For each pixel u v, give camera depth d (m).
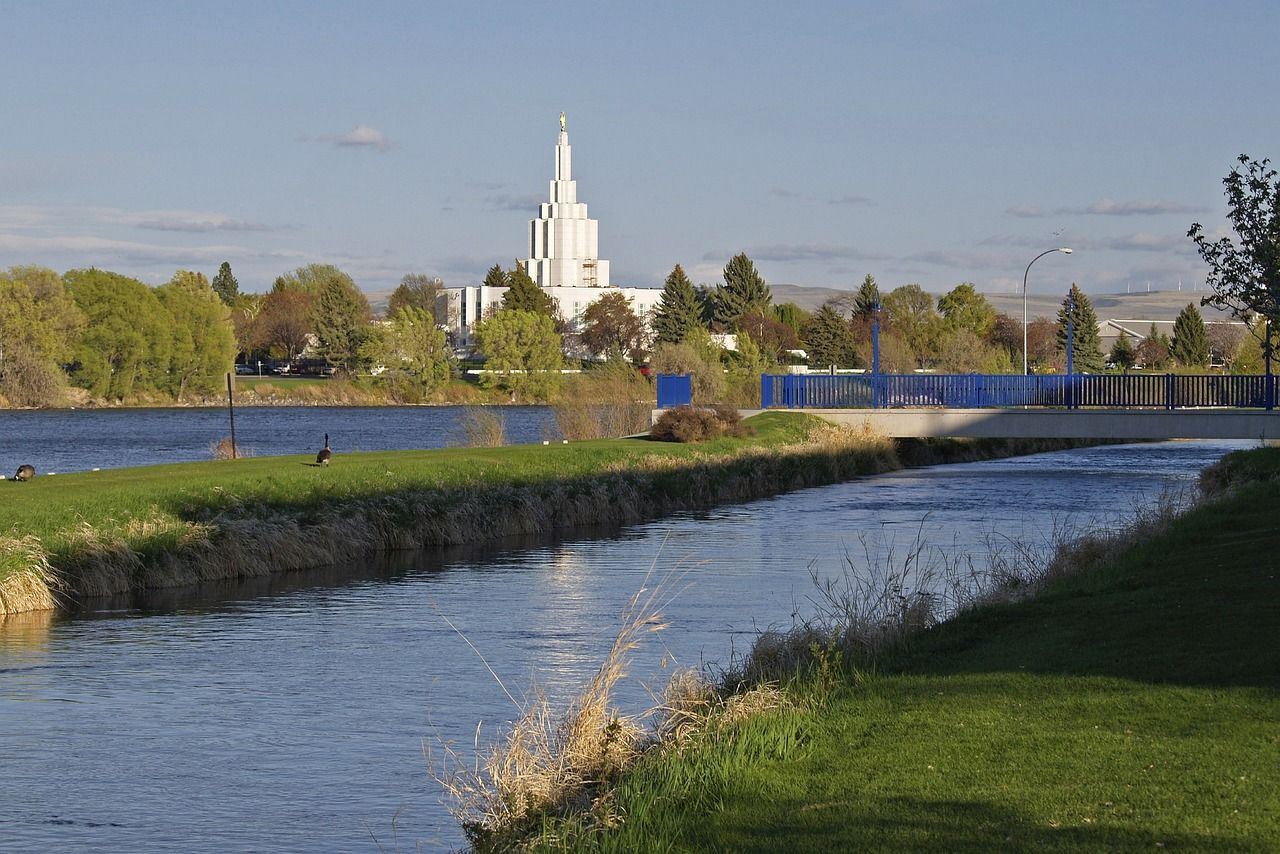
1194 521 32.34
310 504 41.09
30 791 17.11
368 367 176.25
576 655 25.19
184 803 16.59
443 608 30.69
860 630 21.58
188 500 38.59
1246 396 77.88
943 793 12.10
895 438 81.75
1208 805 11.45
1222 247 34.91
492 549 41.34
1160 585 23.39
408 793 16.95
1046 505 53.59
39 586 30.75
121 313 150.88
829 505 54.53
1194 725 13.95
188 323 157.88
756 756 13.79
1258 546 26.91
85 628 28.47
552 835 12.23
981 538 41.91
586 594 32.44
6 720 20.69
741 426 70.69
